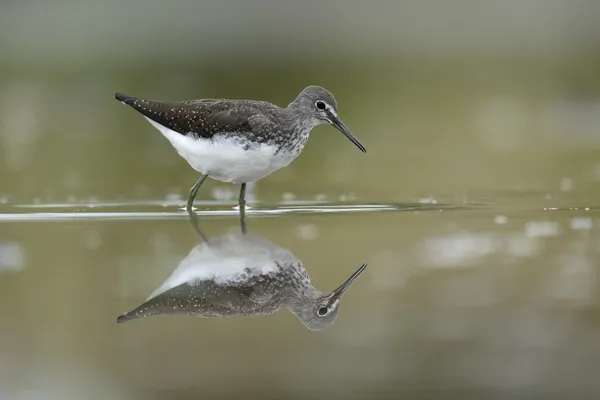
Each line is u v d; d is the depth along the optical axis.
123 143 21.55
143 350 8.15
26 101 25.81
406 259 11.06
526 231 12.54
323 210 14.36
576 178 17.05
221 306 9.34
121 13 34.97
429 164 18.89
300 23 35.78
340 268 10.63
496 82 28.50
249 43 33.81
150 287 9.82
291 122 14.55
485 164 18.67
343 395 7.20
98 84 27.77
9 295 9.52
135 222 13.34
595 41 33.84
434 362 7.86
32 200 15.36
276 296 9.66
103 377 7.51
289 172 18.48
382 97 26.53
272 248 11.55
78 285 9.89
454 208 14.39
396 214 13.91
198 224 13.17
